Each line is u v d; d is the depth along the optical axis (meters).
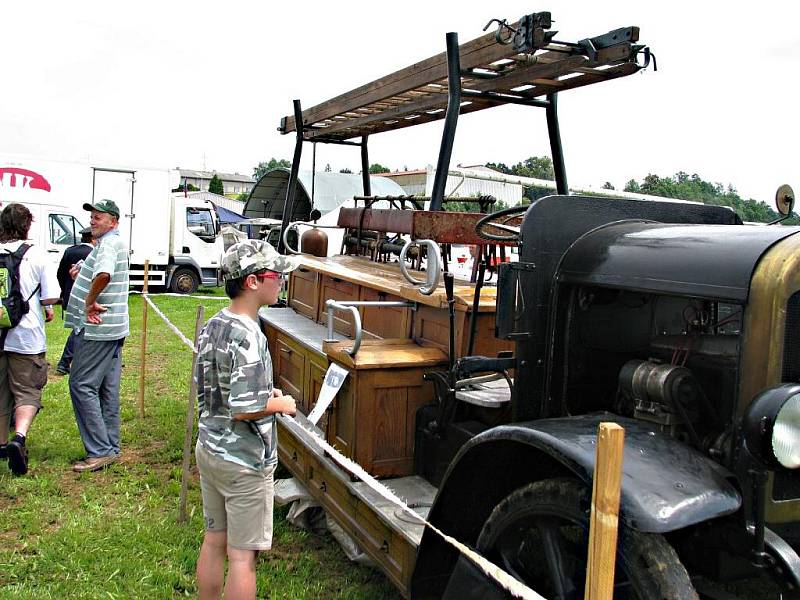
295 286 5.75
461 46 3.68
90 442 5.02
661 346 2.74
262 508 2.84
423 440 3.49
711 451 2.35
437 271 3.26
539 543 2.87
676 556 2.02
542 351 2.84
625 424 2.38
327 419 3.78
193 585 3.55
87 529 4.07
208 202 18.31
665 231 2.66
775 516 2.24
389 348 3.62
